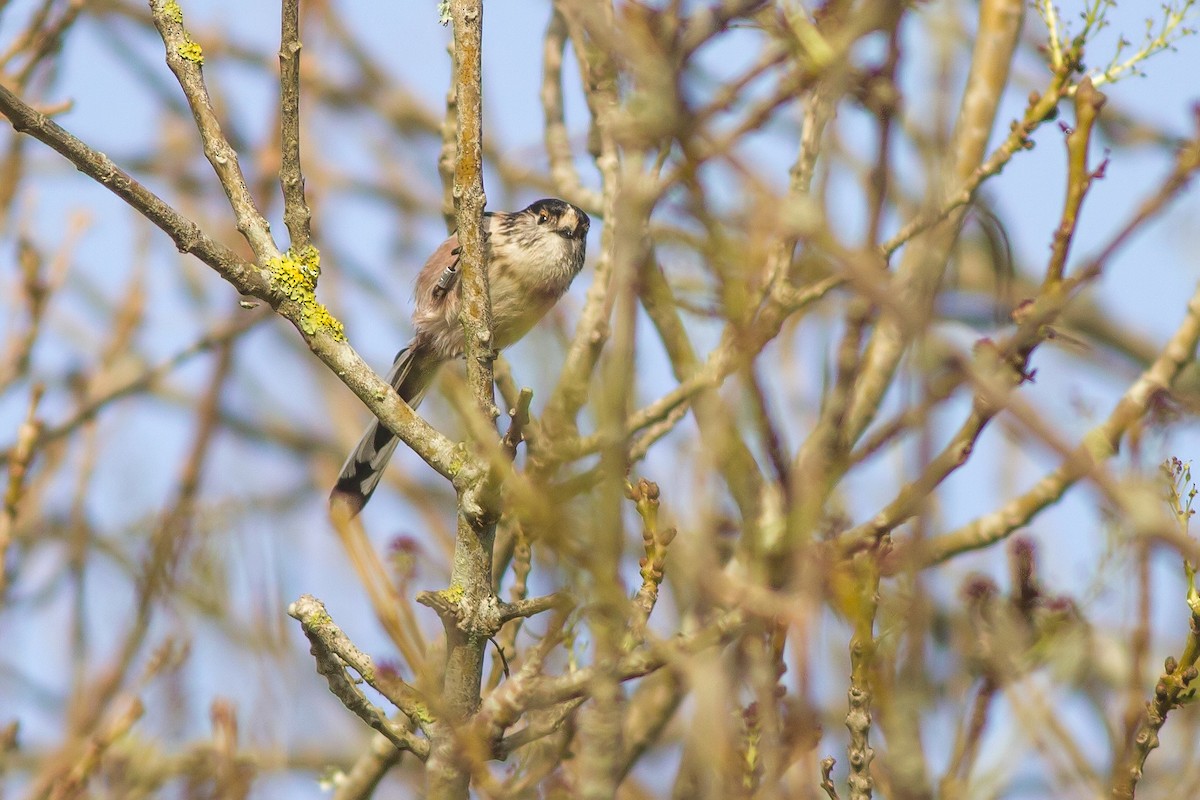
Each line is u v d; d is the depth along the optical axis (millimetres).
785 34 5133
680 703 7980
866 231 5188
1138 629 6398
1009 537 7184
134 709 9039
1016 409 5188
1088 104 6402
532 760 6680
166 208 7133
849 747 5883
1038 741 6371
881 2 5016
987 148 8039
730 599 5422
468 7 7250
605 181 8820
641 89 4707
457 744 6242
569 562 5203
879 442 5426
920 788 5258
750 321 5387
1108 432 6613
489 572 6891
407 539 6715
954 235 5504
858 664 5805
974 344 6234
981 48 8234
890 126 5172
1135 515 5141
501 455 5172
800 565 5359
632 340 4660
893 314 4953
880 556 5859
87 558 10672
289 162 7492
